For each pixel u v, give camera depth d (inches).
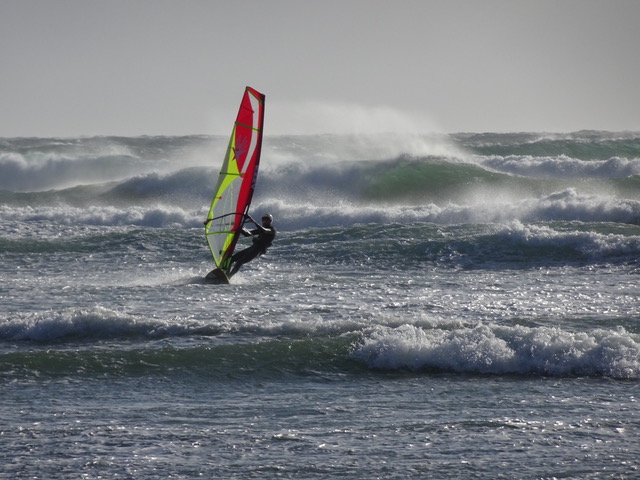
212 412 1284.4
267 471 1025.5
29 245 3437.5
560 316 1982.0
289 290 2429.9
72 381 1467.8
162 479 1001.5
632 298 2256.4
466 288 2477.9
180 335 1766.7
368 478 1003.3
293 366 1557.6
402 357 1566.2
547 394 1376.7
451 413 1268.5
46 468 1034.7
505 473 1013.2
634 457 1063.6
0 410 1293.1
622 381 1455.5
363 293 2377.0
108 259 3196.4
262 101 2497.5
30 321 1792.6
